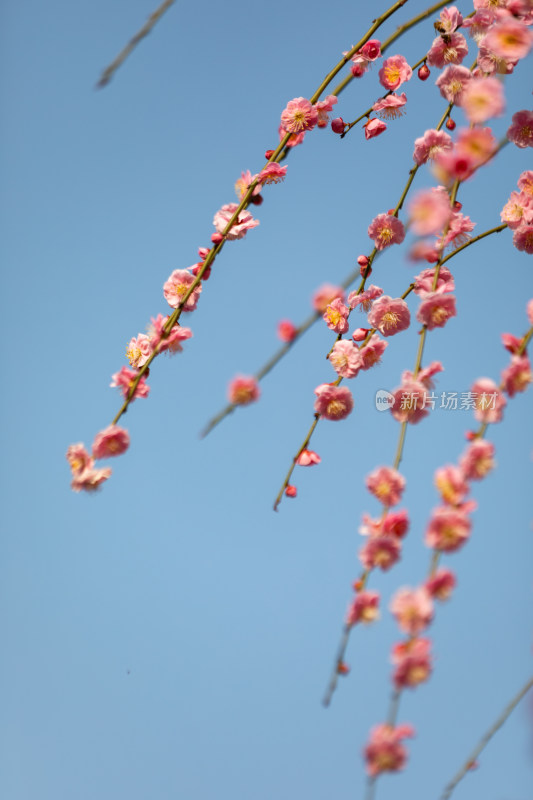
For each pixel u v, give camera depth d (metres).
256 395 2.35
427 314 2.38
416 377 2.36
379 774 2.28
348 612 2.31
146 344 2.43
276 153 2.42
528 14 2.38
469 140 2.32
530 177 2.43
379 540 2.31
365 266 2.44
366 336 2.44
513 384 2.32
